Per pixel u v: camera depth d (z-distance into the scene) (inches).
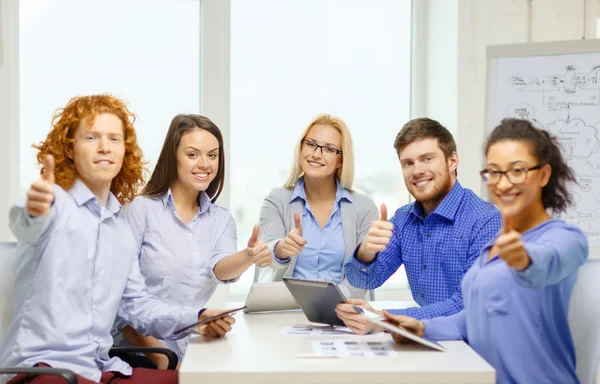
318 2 150.8
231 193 148.6
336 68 152.0
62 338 72.8
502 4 140.6
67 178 78.7
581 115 117.6
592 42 116.6
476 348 73.0
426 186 89.0
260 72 148.9
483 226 87.0
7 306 78.6
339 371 60.5
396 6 153.4
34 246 73.7
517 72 119.6
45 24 137.1
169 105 144.0
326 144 110.1
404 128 91.4
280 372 60.6
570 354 72.7
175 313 79.2
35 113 136.9
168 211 96.2
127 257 82.4
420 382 60.6
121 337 94.5
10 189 131.3
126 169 86.0
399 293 151.7
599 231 116.7
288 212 113.3
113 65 141.2
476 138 140.7
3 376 73.0
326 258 111.0
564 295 70.1
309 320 84.3
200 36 143.8
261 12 148.3
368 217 114.0
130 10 141.3
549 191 71.2
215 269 94.1
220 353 67.7
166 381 77.4
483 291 71.6
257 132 149.2
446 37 144.2
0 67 129.2
